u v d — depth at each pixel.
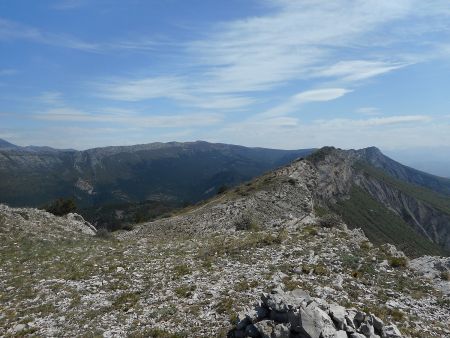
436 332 18.98
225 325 19.11
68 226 54.78
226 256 31.66
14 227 45.84
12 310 24.22
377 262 27.45
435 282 25.45
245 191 81.00
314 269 25.89
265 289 23.20
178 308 22.14
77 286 27.91
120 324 21.06
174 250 36.91
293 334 15.58
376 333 16.39
